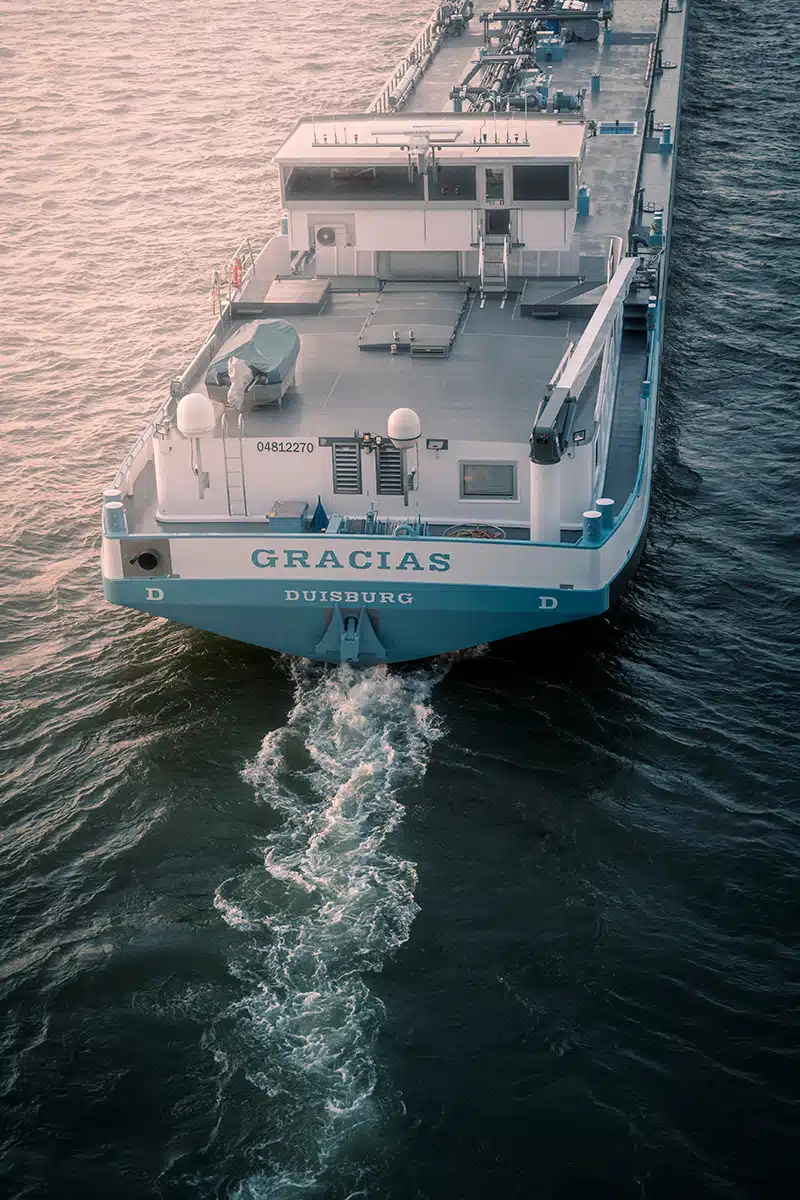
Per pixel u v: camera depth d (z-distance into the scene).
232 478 32.56
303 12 96.19
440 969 25.16
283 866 27.55
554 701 32.03
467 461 31.86
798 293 53.84
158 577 31.28
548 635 34.28
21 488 41.94
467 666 33.25
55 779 30.22
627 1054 23.53
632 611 35.22
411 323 37.66
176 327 52.44
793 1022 24.02
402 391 34.44
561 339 37.03
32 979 25.23
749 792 29.33
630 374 40.16
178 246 59.69
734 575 36.69
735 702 32.03
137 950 25.75
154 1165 21.95
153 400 47.28
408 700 32.12
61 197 65.19
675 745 30.69
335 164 38.25
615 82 67.62
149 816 29.02
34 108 77.56
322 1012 24.36
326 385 34.84
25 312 53.81
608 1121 22.39
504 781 29.66
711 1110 22.55
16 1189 21.59
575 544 30.14
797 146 69.44
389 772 29.91
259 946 25.72
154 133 73.56
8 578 37.59
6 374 49.00
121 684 33.19
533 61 59.75
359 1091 22.95
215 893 26.97
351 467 32.25
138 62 85.88
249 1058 23.59
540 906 26.48
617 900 26.59
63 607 36.34
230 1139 22.30
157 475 32.69
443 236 39.22
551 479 29.78
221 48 88.50
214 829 28.58
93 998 24.81
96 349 50.94
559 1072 23.22
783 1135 22.12
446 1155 21.94
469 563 30.38
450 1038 23.86
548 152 37.78
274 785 29.69
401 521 32.53
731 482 41.25
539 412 31.12
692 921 26.14
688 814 28.77
